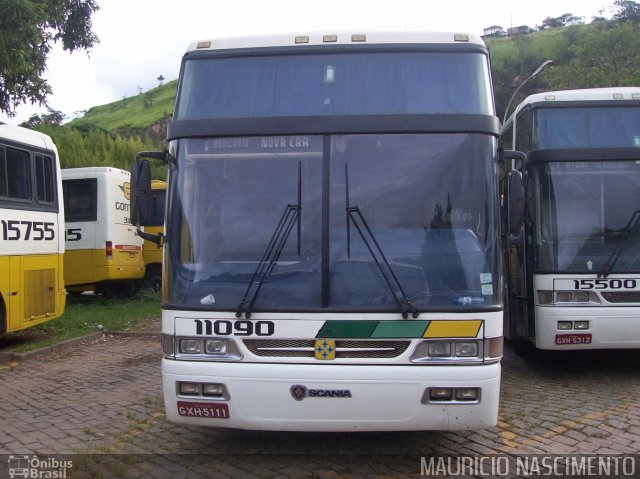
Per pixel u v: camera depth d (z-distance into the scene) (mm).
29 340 10047
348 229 4527
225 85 4930
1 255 8570
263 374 4340
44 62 12000
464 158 4641
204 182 4715
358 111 4797
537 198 7676
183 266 4621
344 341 4348
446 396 4301
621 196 7602
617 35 29484
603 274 7348
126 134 74000
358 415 4301
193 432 5520
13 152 8922
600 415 6012
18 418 6012
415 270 4453
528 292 7805
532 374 8055
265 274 4469
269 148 4695
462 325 4348
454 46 4938
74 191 14609
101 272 14406
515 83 55219
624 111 7773
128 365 8539
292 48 4961
